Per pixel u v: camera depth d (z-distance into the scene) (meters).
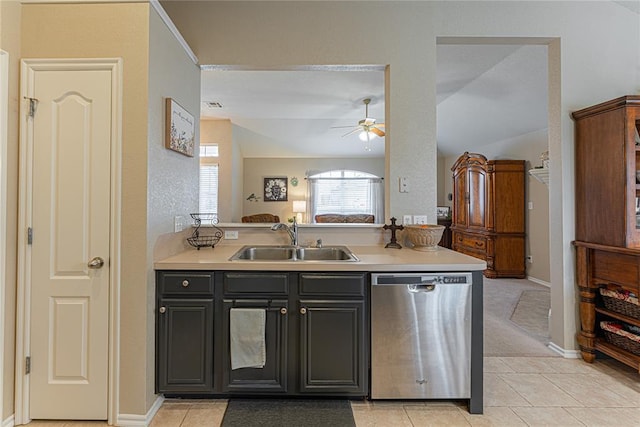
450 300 1.95
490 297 4.34
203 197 6.54
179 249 2.31
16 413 1.82
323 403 2.02
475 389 1.94
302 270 1.95
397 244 2.55
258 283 1.95
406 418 1.89
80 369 1.84
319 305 1.95
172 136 2.12
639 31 2.68
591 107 2.45
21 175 1.83
